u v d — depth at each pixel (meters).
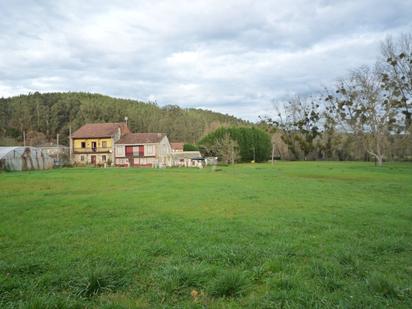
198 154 64.44
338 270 4.97
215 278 4.55
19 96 105.06
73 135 59.50
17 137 82.56
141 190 16.03
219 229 7.96
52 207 10.96
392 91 47.84
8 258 5.55
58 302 3.68
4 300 3.90
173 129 103.62
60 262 5.31
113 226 8.22
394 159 59.31
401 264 5.47
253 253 5.80
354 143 61.25
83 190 15.95
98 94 127.69
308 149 79.81
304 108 80.31
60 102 100.25
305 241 6.88
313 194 15.31
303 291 4.19
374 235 7.58
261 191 16.17
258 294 4.16
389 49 47.81
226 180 22.64
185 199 13.09
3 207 10.88
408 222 9.12
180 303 3.88
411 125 47.62
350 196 14.80
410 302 3.90
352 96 51.97
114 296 4.07
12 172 30.48
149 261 5.45
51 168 40.22
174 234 7.40
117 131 60.22
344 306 3.69
